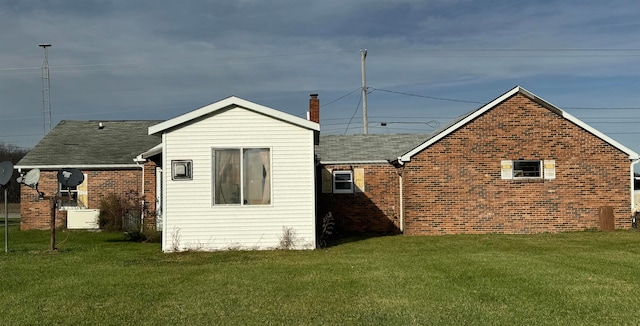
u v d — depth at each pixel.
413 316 8.20
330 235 21.02
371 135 27.84
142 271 12.45
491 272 11.75
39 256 14.98
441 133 21.06
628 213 21.30
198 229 15.98
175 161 16.03
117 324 8.05
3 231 23.98
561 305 8.80
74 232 23.17
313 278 11.35
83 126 29.83
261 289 10.30
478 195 21.02
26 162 25.22
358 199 23.89
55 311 8.80
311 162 16.27
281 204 16.19
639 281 10.69
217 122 16.17
